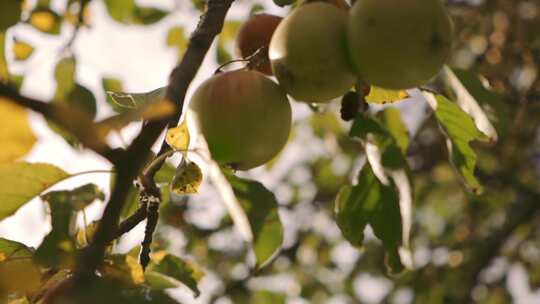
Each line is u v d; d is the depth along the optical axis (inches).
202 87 49.4
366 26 47.8
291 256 114.6
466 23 108.2
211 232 102.0
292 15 49.1
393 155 52.2
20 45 64.4
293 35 48.5
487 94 52.7
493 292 116.8
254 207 50.2
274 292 104.9
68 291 43.5
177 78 47.2
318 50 48.3
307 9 48.9
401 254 53.4
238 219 47.4
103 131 42.7
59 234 49.3
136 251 53.7
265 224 50.3
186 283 54.4
